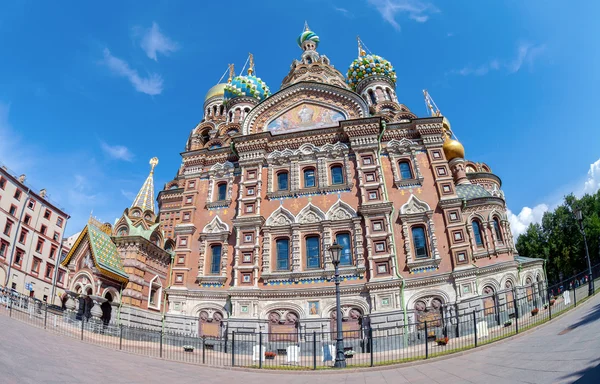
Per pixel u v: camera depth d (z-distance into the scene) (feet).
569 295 84.28
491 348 61.52
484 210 113.80
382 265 101.71
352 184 113.09
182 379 52.75
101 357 59.57
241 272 107.76
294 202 114.32
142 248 104.22
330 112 127.24
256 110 131.54
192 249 115.55
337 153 118.42
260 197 115.96
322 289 101.60
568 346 46.11
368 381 52.90
